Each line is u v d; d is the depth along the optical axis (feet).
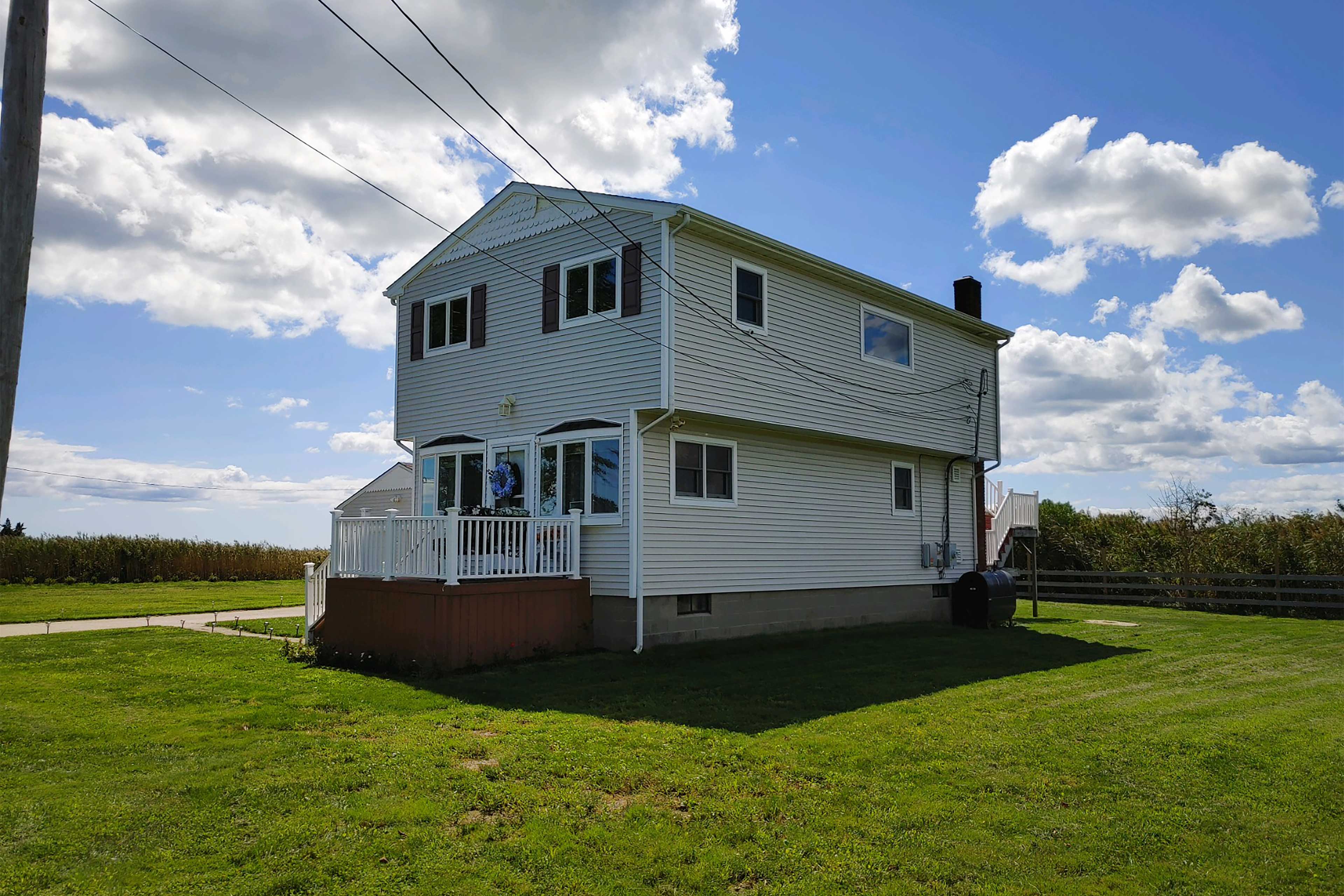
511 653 43.80
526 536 46.32
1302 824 22.12
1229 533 92.17
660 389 47.34
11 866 18.43
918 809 22.54
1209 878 18.93
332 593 46.75
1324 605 76.89
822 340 58.95
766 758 26.48
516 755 26.55
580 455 50.93
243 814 21.52
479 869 18.70
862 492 65.00
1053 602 94.58
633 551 47.60
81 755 26.40
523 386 54.60
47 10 20.95
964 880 18.72
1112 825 21.86
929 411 69.21
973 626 67.21
